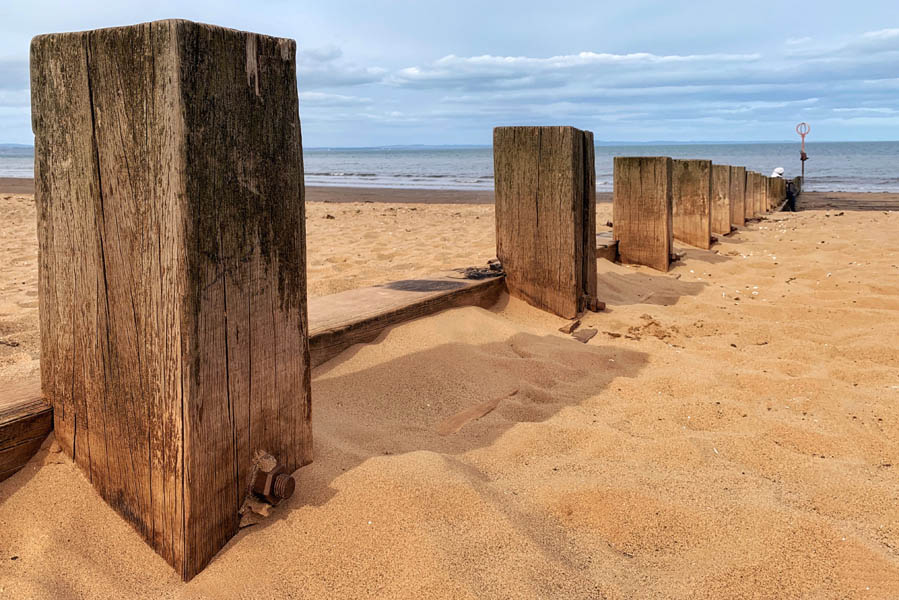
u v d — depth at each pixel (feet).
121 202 5.75
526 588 5.72
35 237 27.04
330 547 6.11
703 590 6.00
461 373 10.90
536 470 8.06
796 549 6.53
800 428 9.36
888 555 6.42
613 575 6.16
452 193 71.56
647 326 15.10
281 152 6.33
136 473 6.09
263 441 6.56
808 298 17.85
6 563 5.70
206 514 5.91
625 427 9.61
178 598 5.58
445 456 7.84
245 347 6.20
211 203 5.65
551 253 15.17
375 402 9.78
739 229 36.06
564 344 13.14
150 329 5.75
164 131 5.35
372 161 256.32
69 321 6.41
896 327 14.49
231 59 5.67
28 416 6.61
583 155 15.29
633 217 22.95
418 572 5.78
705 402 10.30
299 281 6.79
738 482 7.92
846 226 36.04
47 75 6.06
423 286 14.20
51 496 6.40
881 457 8.66
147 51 5.33
